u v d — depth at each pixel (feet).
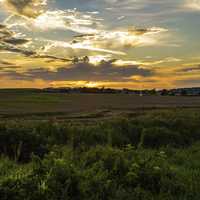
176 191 24.41
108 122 61.87
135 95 343.26
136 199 22.58
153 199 22.70
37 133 44.19
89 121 87.15
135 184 24.63
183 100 262.06
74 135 49.08
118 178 24.84
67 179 22.27
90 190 22.26
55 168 23.25
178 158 37.58
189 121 64.95
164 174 26.50
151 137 52.65
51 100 262.06
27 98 281.33
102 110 153.99
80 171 24.49
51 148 38.01
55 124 53.47
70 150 32.83
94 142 48.65
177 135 54.39
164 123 62.49
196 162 34.47
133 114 108.47
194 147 47.01
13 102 230.68
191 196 23.54
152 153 35.60
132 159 28.07
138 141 52.03
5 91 352.49
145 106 188.75
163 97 322.55
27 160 35.65
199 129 61.46
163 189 24.40
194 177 27.43
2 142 38.47
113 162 27.32
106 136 51.16
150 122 62.64
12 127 42.75
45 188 20.58
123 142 50.47
